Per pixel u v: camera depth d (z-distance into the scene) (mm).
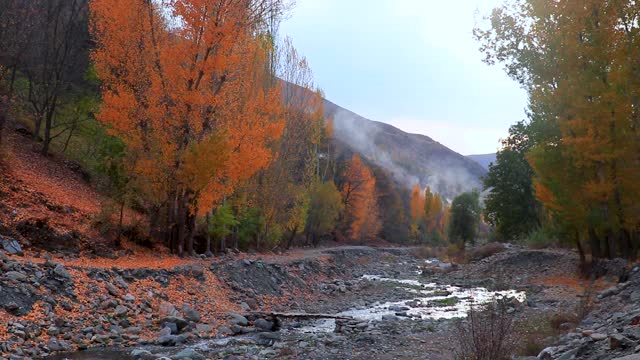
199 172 17719
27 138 25328
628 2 19203
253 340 12344
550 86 21703
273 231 32938
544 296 19219
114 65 18438
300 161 37906
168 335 11742
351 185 67438
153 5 18734
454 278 30859
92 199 21859
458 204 67250
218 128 19141
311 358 10242
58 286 11875
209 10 17734
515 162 46062
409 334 12930
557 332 10750
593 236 22312
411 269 41312
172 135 18516
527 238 39375
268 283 20344
